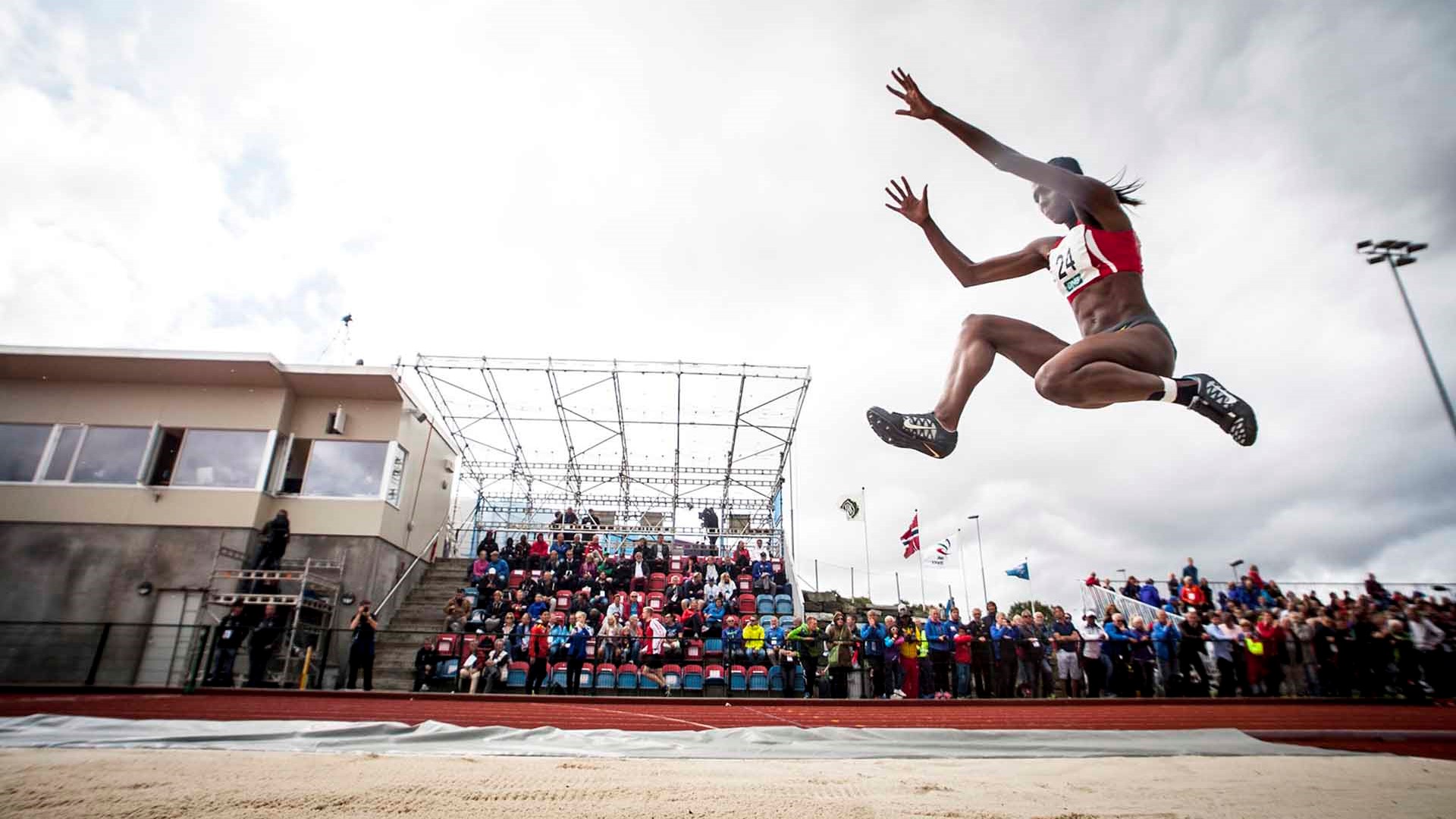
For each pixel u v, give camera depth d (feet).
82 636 53.21
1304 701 47.37
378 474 73.56
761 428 85.76
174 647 51.37
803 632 55.42
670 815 10.30
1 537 67.72
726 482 94.68
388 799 11.28
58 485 69.36
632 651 59.93
